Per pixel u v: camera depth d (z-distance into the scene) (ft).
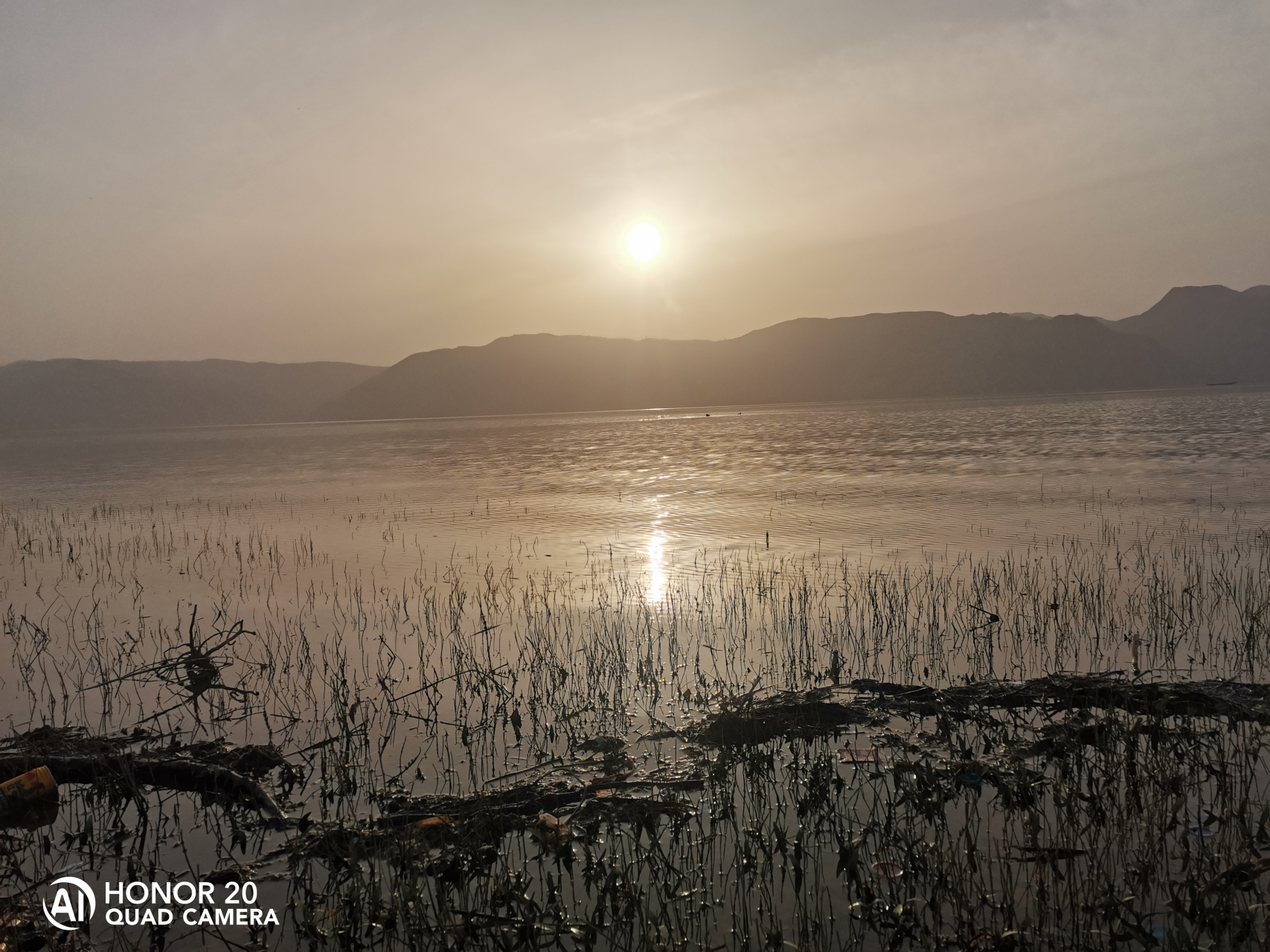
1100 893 19.74
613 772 27.50
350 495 130.52
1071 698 31.63
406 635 45.65
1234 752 25.72
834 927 19.31
